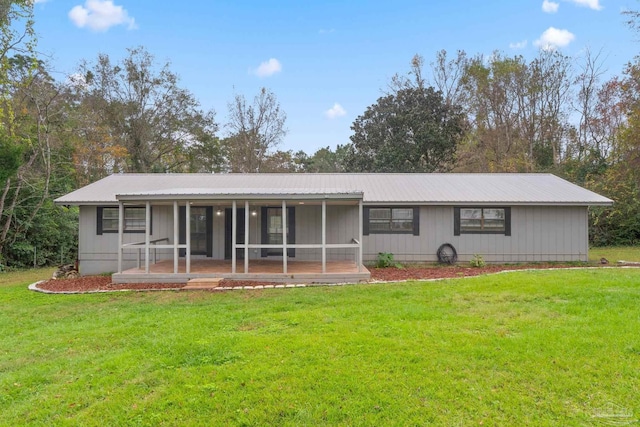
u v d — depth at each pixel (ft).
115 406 11.14
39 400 11.76
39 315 22.82
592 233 63.26
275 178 47.91
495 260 40.24
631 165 61.72
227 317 20.17
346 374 12.48
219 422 10.21
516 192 41.32
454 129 92.17
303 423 10.07
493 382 11.85
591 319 17.31
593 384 11.61
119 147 82.12
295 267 35.19
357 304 21.99
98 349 16.15
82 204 38.86
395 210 40.73
